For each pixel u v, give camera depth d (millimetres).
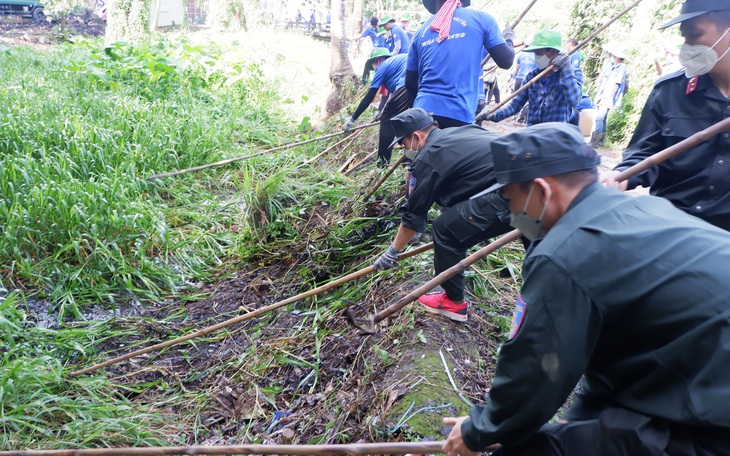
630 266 1561
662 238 1584
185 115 8492
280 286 5062
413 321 3717
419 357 3416
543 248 1645
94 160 6406
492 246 2736
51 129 6738
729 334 1454
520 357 1636
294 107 11359
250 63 12047
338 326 4277
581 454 1772
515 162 1729
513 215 1852
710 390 1480
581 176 1744
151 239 5594
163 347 4305
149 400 3963
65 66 9867
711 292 1497
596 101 9625
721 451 1536
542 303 1597
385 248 4777
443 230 3385
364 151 7078
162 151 7098
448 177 3295
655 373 1596
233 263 5559
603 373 1740
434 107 4422
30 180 5582
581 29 12250
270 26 21906
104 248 5133
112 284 5070
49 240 5309
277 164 7301
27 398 3609
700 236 1592
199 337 4566
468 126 3457
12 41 17906
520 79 10531
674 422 1582
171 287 5184
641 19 11312
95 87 9211
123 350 4469
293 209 5629
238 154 7871
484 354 3582
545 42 5168
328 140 8062
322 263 5051
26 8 22203
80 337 4449
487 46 4496
